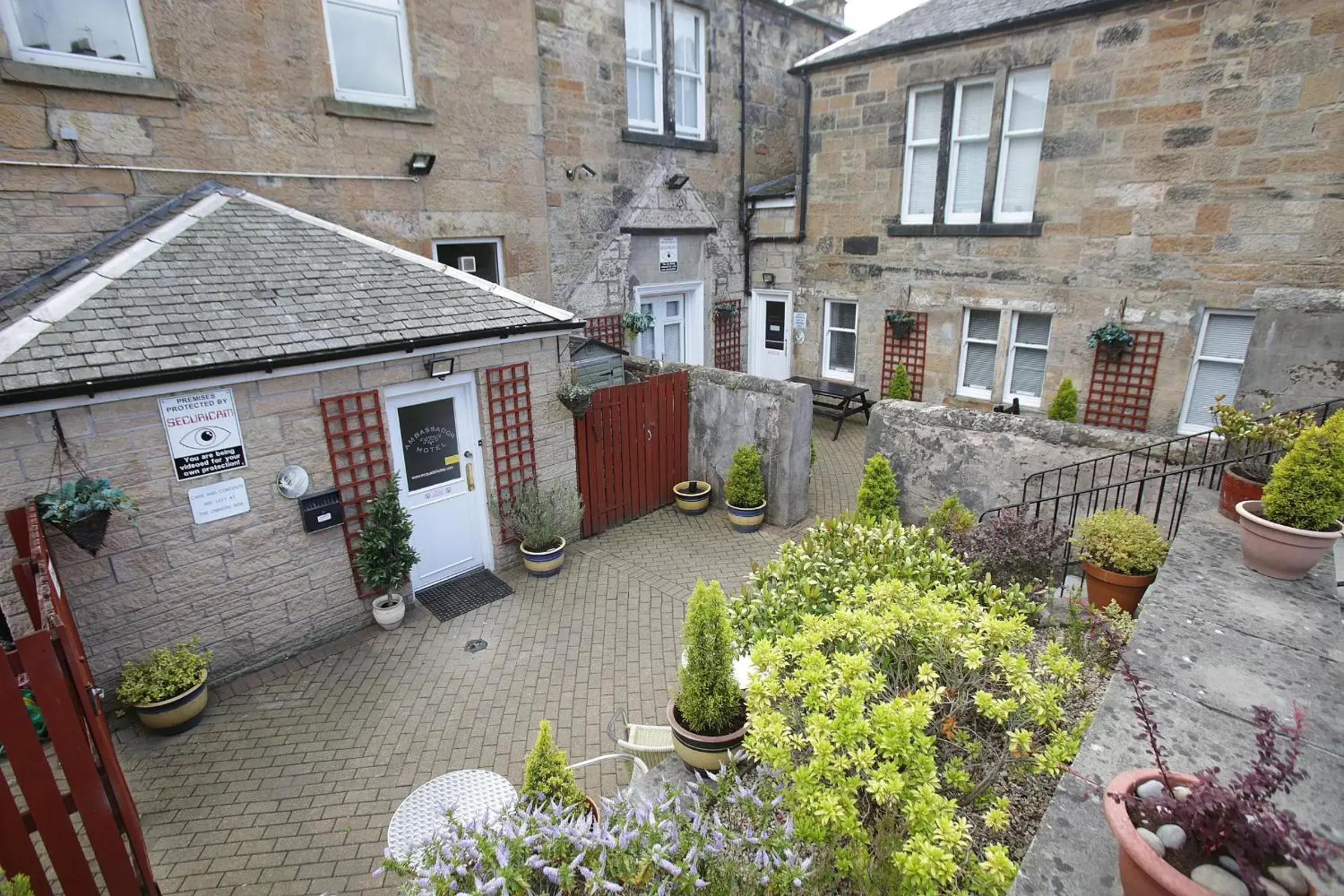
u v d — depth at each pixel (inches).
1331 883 76.1
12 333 187.0
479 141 363.9
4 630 184.5
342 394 237.6
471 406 281.9
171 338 204.5
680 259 501.4
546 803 134.3
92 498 181.6
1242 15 323.3
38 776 115.1
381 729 207.5
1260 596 154.5
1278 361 263.4
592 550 324.8
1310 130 317.7
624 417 342.3
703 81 492.7
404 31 329.1
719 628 146.5
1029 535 204.8
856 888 108.7
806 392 339.0
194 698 204.8
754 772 139.8
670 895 104.4
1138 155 366.3
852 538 214.4
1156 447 277.3
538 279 407.2
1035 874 88.4
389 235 341.1
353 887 157.4
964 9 425.7
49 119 242.2
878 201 474.9
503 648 247.3
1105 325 395.2
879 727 112.0
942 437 287.1
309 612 244.2
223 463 214.5
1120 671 115.9
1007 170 421.7
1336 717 114.9
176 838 169.8
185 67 268.5
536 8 379.6
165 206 271.0
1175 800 76.5
